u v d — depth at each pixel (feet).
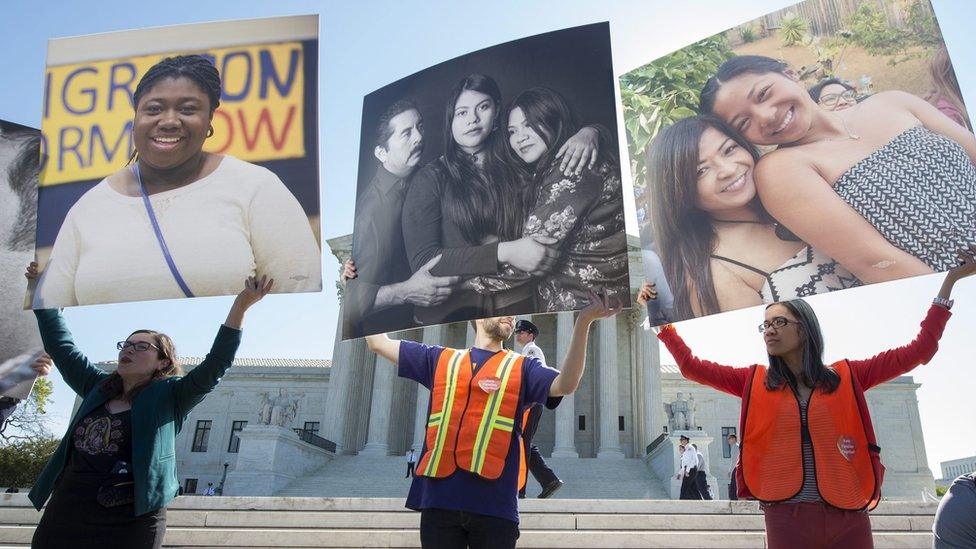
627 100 17.52
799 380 14.65
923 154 14.52
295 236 16.14
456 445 13.17
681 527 28.84
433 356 14.99
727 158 16.16
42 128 17.79
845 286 14.60
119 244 16.76
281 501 30.68
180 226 16.63
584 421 153.69
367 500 30.58
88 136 17.54
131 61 17.74
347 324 16.07
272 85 17.01
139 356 15.15
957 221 14.02
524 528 28.73
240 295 15.60
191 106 17.20
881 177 14.74
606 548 25.75
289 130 16.72
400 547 26.68
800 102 15.72
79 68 17.90
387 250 16.19
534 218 14.80
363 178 17.10
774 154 15.72
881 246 14.49
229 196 16.57
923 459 168.86
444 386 14.08
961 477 14.44
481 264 15.07
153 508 14.03
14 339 18.79
